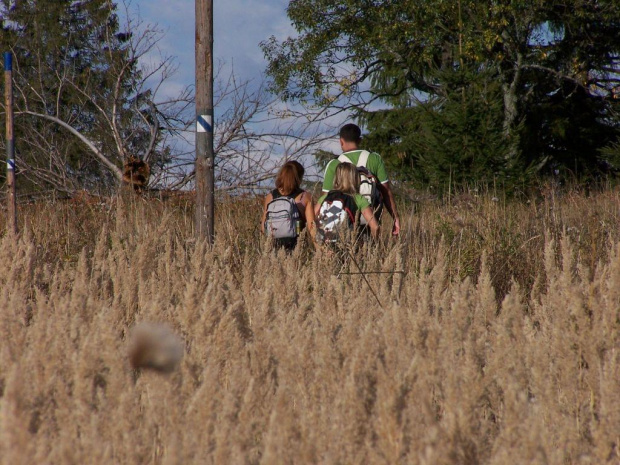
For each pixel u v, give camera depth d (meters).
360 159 23.34
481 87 66.25
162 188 47.31
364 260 17.64
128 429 6.83
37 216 29.36
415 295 14.09
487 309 11.70
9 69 25.06
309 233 22.84
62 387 7.29
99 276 15.20
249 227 24.55
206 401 6.94
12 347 8.60
